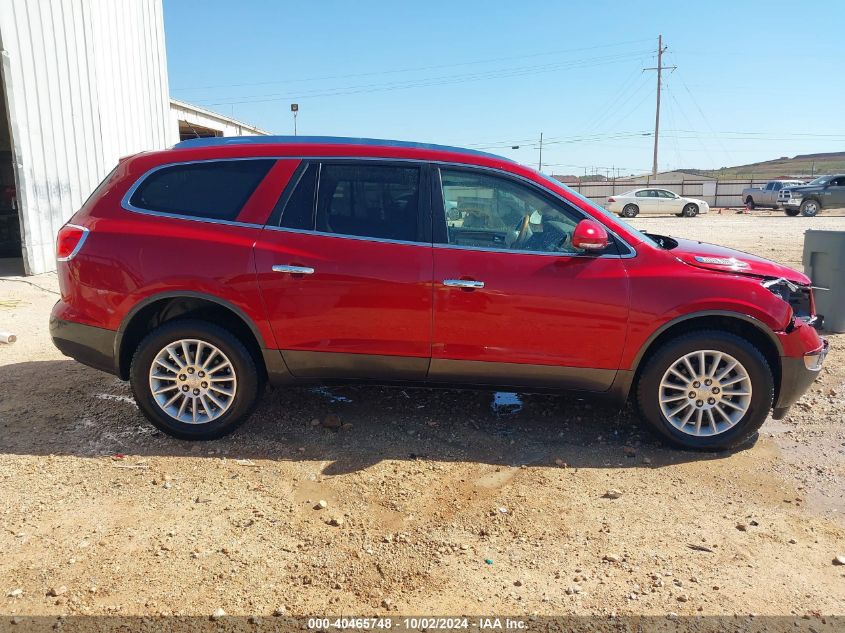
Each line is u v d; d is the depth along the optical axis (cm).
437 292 407
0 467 391
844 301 761
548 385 425
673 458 428
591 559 319
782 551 330
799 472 413
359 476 393
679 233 2091
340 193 420
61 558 306
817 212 3122
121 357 429
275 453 419
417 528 341
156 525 335
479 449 433
